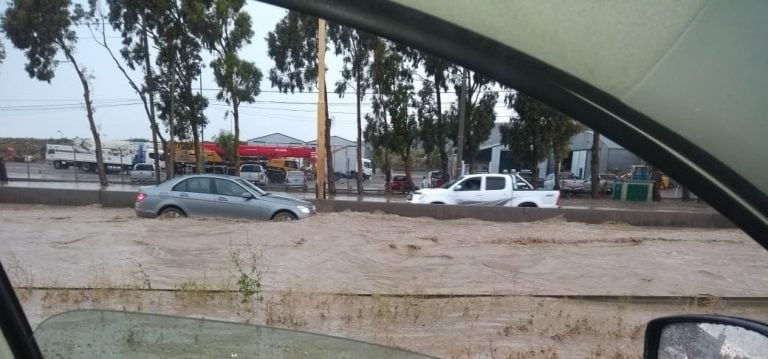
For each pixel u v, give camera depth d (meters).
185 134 35.91
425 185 40.56
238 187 13.05
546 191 18.36
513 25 1.14
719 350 1.72
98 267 8.11
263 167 47.94
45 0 30.91
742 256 10.20
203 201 12.81
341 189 43.66
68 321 3.05
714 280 8.34
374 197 35.28
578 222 15.85
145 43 33.66
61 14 31.61
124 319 3.16
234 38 31.22
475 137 36.88
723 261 9.73
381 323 5.75
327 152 36.84
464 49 1.20
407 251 10.09
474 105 36.44
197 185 13.04
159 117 35.91
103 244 9.87
